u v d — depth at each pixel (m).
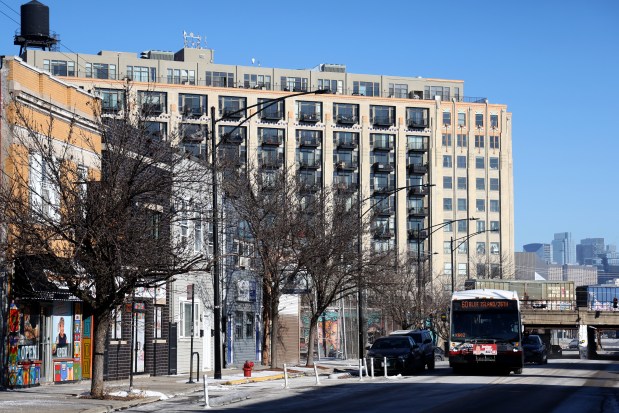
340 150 134.62
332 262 49.34
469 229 144.75
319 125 133.62
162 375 40.47
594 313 86.81
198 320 45.22
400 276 71.38
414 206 138.75
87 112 34.34
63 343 32.91
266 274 46.62
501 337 41.88
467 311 42.44
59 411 23.03
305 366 51.06
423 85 146.50
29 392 28.50
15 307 29.56
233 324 50.72
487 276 132.62
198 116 126.38
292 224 45.91
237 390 32.62
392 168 136.75
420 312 73.19
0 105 29.02
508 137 147.50
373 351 44.88
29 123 29.09
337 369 48.72
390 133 137.75
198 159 34.91
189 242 31.11
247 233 49.84
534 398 28.31
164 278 27.16
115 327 36.12
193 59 136.88
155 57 138.38
